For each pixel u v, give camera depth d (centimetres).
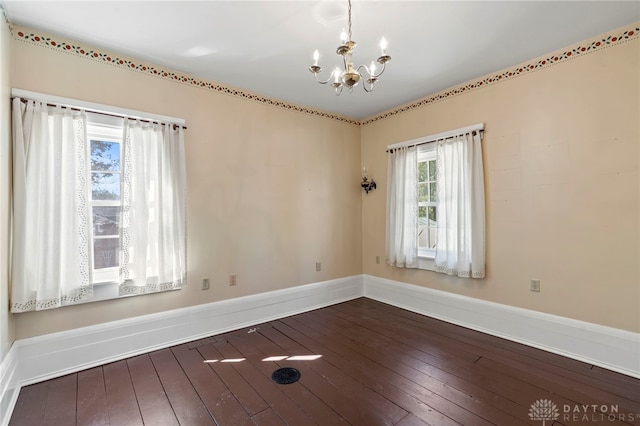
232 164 331
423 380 226
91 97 251
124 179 261
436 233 350
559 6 209
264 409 194
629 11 214
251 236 345
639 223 229
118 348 261
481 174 313
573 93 258
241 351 276
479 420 182
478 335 309
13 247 212
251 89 342
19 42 223
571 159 260
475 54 272
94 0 198
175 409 195
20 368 218
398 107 402
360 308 400
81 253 241
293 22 224
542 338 276
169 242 282
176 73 296
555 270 269
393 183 400
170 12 211
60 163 232
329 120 421
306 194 395
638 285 229
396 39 247
